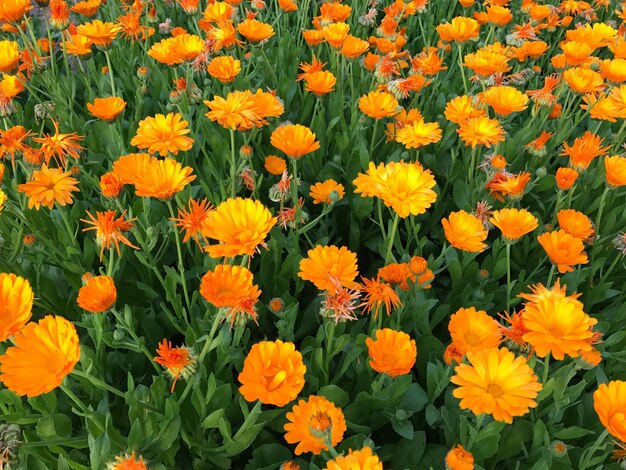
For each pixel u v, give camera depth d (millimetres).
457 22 891
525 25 1030
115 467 374
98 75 964
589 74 809
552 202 806
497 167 696
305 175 858
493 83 947
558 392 454
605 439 490
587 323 377
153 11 1109
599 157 848
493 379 368
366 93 1013
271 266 658
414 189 499
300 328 640
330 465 330
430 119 958
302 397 525
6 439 439
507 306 587
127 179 546
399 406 517
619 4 1404
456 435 500
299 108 997
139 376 574
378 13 1422
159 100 1006
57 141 633
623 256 704
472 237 553
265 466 498
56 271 645
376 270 745
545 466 427
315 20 1075
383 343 451
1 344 514
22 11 784
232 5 1061
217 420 460
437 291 719
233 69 767
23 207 640
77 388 525
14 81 759
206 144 889
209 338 447
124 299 630
